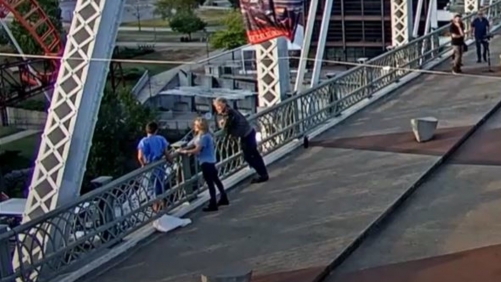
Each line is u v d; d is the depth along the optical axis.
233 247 10.51
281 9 12.63
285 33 12.75
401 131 16.11
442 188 12.86
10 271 8.68
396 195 12.26
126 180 10.52
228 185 12.84
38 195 9.95
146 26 85.56
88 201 9.86
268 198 12.38
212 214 11.74
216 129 14.44
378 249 10.51
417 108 18.11
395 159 14.23
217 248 10.48
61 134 9.85
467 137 15.73
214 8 91.12
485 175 13.40
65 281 9.38
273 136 14.71
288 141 15.18
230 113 12.91
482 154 14.64
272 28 12.75
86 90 9.71
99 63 9.73
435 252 10.27
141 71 60.97
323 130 16.30
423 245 10.53
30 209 9.96
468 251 10.22
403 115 17.53
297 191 12.70
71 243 9.58
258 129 14.45
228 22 65.62
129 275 9.70
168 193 11.45
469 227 11.08
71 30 9.82
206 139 11.66
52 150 9.90
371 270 9.84
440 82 20.91
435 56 23.77
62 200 9.78
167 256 10.26
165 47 72.75
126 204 10.65
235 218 11.56
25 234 8.88
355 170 13.70
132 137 39.25
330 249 10.30
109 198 10.27
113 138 38.19
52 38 50.41
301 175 13.55
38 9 48.16
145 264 10.02
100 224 10.14
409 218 11.59
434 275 9.56
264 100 16.02
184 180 11.86
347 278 9.67
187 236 10.93
